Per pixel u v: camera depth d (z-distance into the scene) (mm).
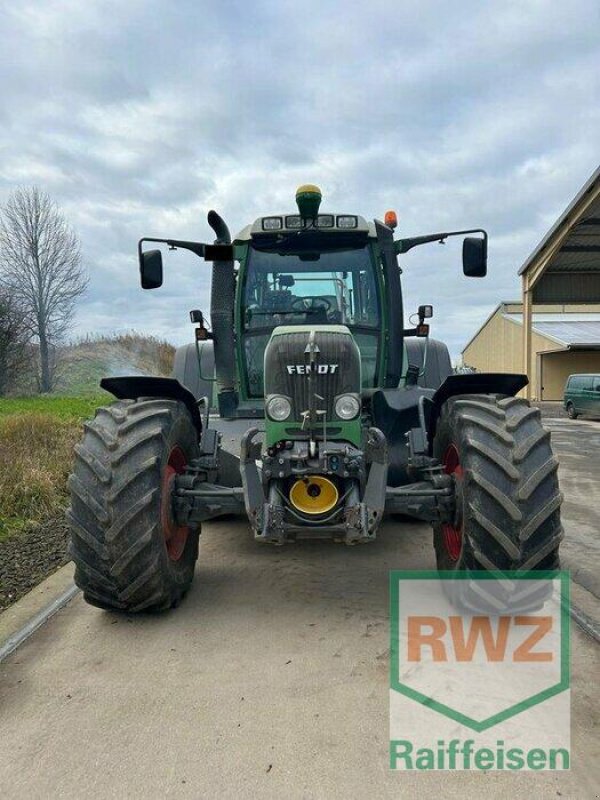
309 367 2988
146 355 28484
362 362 4395
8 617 3148
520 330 34281
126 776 1940
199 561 3984
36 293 22938
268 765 1983
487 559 2766
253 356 4422
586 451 10438
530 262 22422
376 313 4406
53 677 2531
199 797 1849
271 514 2887
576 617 3061
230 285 4352
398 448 3898
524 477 2738
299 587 3500
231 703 2326
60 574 3785
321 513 2908
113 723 2211
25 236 22672
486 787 1895
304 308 4375
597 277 23672
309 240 4355
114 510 2816
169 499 3096
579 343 28281
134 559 2832
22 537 4625
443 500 3123
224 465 3803
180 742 2100
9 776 1950
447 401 3275
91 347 28969
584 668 2584
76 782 1918
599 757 2033
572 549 4363
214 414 4648
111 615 3135
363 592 3408
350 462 2920
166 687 2441
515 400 3020
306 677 2510
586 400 18016
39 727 2195
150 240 4211
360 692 2400
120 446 2910
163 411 3094
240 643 2814
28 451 6715
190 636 2891
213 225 4293
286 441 3059
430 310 4973
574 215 18844
